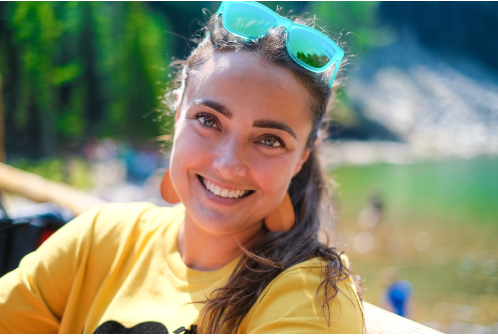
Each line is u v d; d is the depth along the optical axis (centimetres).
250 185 134
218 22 141
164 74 2788
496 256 1290
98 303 146
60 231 163
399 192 2264
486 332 844
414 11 6112
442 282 1099
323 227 168
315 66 135
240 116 130
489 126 4747
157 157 2230
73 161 2255
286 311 121
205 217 137
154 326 133
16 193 304
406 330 140
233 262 143
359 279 154
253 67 130
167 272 146
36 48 2284
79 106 2511
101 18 2603
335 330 116
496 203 2011
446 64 5791
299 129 137
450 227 1608
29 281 153
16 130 2242
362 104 4503
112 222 160
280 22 134
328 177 178
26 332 151
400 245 1392
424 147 4078
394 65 5447
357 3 4009
